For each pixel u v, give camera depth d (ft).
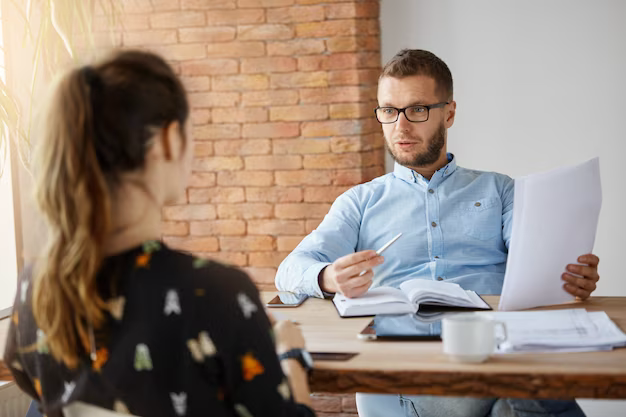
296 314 5.05
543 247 4.75
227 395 2.95
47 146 2.91
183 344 2.86
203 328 2.85
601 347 3.96
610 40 10.00
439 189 6.64
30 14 6.52
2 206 8.68
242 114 10.94
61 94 2.89
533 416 4.90
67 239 2.89
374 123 10.71
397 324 4.60
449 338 3.78
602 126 10.13
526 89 10.25
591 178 4.84
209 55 10.90
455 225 6.52
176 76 3.11
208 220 11.21
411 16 10.41
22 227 8.60
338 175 10.77
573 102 10.16
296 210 10.95
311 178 10.86
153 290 2.89
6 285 8.79
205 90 10.98
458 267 6.37
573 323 4.39
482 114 10.39
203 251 11.27
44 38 6.40
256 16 10.73
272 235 11.08
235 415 2.98
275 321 3.88
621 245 10.21
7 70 8.23
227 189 11.12
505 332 3.96
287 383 2.99
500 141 10.38
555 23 10.09
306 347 4.18
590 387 3.53
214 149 11.07
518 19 10.16
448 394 3.66
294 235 11.00
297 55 10.69
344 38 10.50
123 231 2.99
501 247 6.60
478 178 6.71
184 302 2.87
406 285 5.40
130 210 2.99
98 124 2.87
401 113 6.51
